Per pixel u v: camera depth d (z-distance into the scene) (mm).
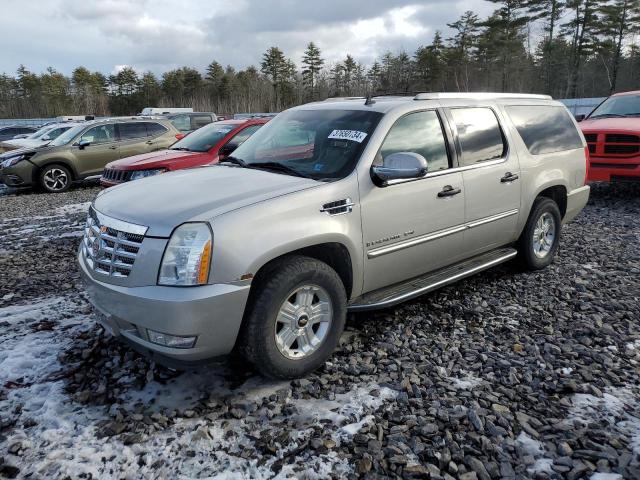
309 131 4387
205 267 3070
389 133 4113
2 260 6500
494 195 4895
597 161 9180
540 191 5441
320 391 3443
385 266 4055
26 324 4434
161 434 3010
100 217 3551
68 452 2859
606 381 3533
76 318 4551
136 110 86688
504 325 4398
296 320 3465
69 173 13438
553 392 3428
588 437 2973
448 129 4562
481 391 3422
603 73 55125
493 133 5020
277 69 81312
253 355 3312
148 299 3059
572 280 5449
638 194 10422
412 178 3969
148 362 3785
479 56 58438
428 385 3490
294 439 2949
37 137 19719
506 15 54688
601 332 4254
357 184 3791
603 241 6949
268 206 3334
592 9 51125
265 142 4672
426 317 4586
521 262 5609
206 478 2672
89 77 88500
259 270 3346
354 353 3941
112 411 3227
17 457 2822
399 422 3104
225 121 9797
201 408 3258
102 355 3885
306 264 3422
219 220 3150
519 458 2812
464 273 4699
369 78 73812
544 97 5941
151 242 3135
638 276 5562
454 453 2834
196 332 3066
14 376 3607
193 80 88250
